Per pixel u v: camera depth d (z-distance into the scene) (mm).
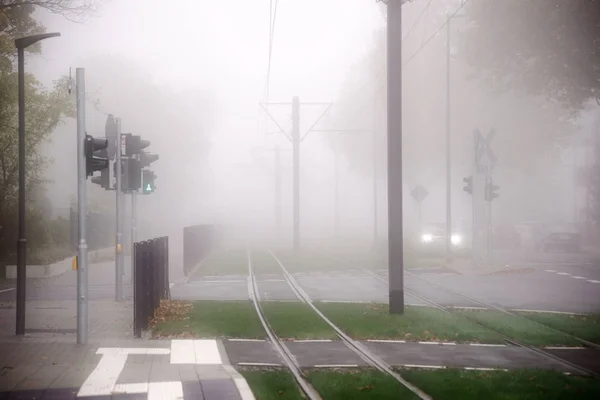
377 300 22656
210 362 12234
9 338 14945
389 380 10547
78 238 14125
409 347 13992
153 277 18141
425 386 10125
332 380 10547
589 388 9906
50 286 28078
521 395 9398
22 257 15578
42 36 16547
